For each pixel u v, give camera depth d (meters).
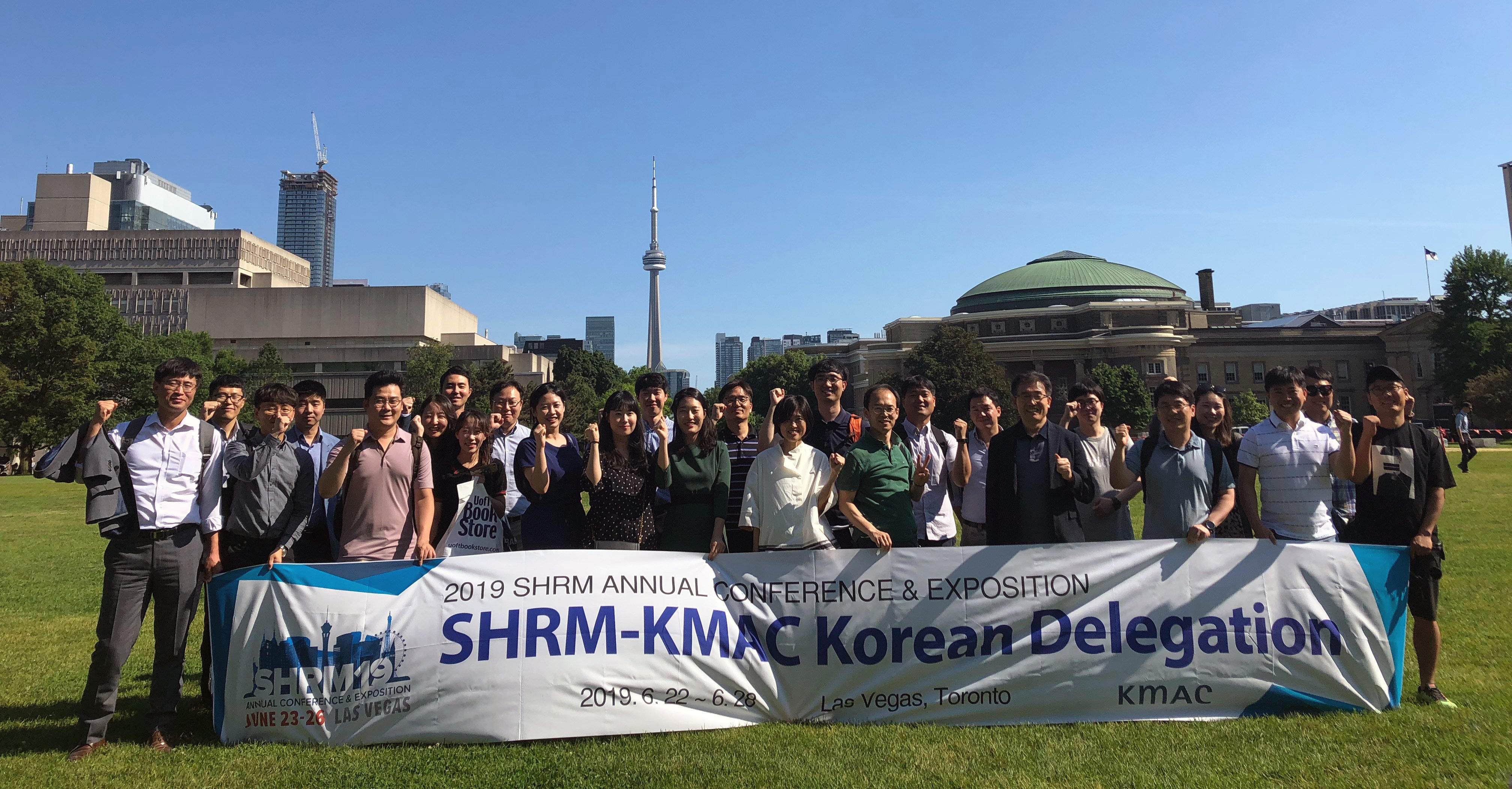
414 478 5.97
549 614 5.48
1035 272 113.12
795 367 113.44
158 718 5.29
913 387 7.13
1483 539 12.65
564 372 94.81
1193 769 4.61
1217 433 6.78
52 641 8.03
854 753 4.92
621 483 6.25
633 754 4.93
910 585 5.74
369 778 4.64
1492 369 65.94
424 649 5.36
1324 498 6.10
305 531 6.14
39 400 45.66
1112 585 5.75
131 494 5.25
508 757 4.94
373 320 103.25
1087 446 7.50
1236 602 5.71
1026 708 5.56
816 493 6.15
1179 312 98.88
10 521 19.20
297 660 5.37
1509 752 4.73
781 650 5.64
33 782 4.64
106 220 122.31
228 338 102.56
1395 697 5.61
